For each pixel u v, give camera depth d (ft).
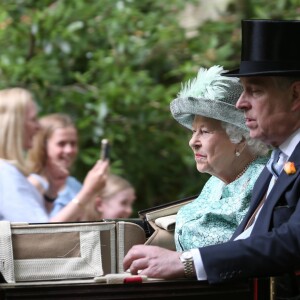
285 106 22.58
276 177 23.11
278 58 22.79
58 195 34.06
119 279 22.25
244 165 25.00
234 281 22.06
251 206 23.70
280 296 22.31
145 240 25.59
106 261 24.90
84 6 47.03
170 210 26.43
